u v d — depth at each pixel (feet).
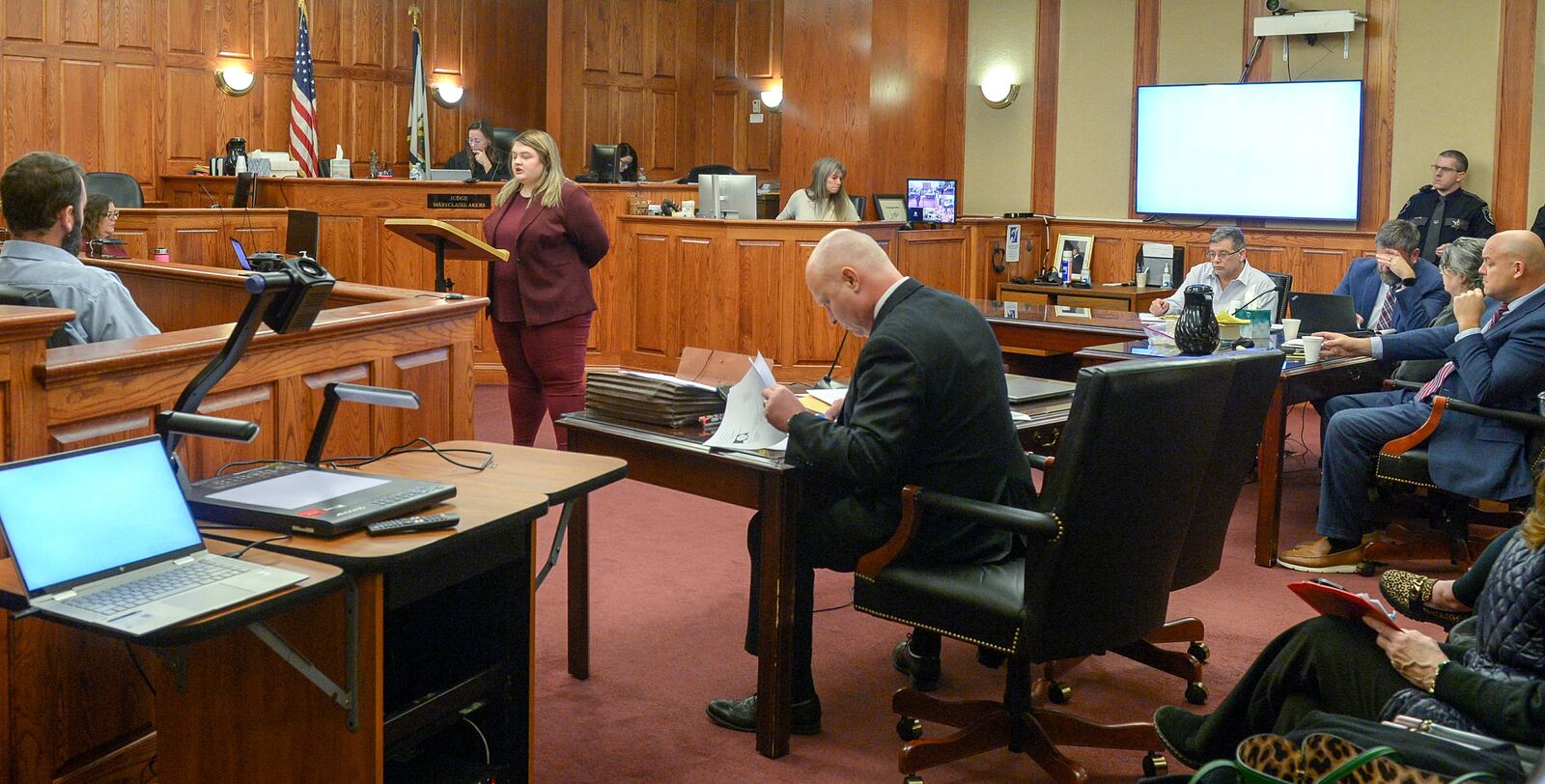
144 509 6.18
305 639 6.72
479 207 26.11
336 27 34.91
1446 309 15.94
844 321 9.46
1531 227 24.52
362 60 35.50
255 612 5.71
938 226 27.71
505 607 7.80
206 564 6.15
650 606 12.75
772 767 9.27
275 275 6.90
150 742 8.43
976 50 31.37
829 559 9.32
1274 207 27.48
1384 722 6.68
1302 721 6.79
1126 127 29.60
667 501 16.92
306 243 22.11
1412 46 25.68
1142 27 29.07
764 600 9.33
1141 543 8.35
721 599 13.01
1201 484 9.20
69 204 10.17
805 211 25.23
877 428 8.55
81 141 30.86
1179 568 9.48
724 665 11.21
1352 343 14.76
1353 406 16.93
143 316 10.37
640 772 9.12
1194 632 10.96
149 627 5.39
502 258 15.03
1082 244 29.94
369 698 6.58
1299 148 27.02
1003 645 8.29
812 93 28.50
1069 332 17.33
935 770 9.23
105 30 31.07
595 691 10.60
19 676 7.47
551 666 11.12
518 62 38.55
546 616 12.33
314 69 34.55
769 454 9.32
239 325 6.90
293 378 9.78
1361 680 7.14
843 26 28.14
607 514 16.25
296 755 6.89
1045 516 7.98
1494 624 6.96
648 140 40.14
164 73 32.17
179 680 7.16
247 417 9.32
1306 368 14.53
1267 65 27.50
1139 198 29.30
